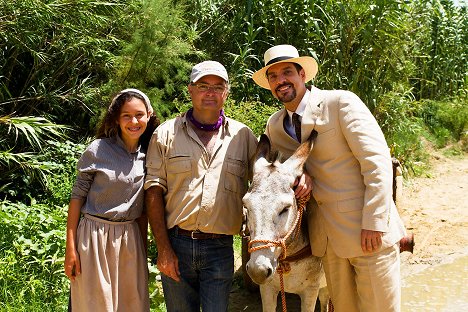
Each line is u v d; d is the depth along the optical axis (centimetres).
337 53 773
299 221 298
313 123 310
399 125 848
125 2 650
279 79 319
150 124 325
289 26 809
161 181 309
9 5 536
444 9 1218
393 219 316
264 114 676
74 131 679
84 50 625
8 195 570
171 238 311
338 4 770
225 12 846
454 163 1033
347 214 303
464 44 1278
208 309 304
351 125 299
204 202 301
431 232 659
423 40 1082
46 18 561
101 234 294
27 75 654
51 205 537
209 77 304
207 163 308
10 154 522
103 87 639
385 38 778
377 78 805
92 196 300
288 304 457
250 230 278
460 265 556
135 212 306
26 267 404
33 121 496
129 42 669
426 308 461
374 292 303
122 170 301
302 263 322
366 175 294
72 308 300
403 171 871
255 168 295
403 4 763
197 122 313
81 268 293
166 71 654
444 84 1227
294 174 292
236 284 488
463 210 748
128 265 302
